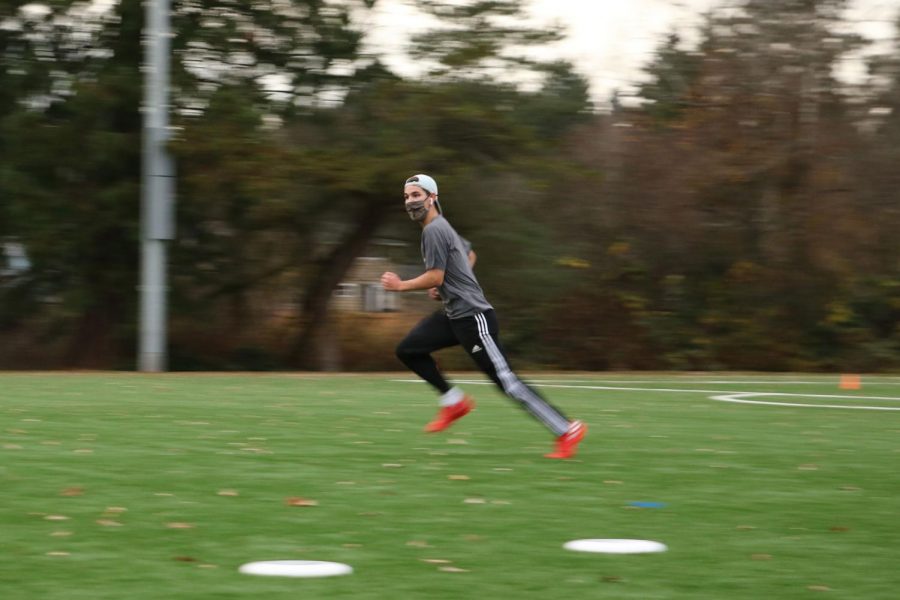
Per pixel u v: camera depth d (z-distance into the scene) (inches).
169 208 1427.2
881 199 1803.6
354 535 317.1
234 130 1576.0
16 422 618.2
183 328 1808.6
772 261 1861.5
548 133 1791.3
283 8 1649.9
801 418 745.0
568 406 843.4
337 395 899.4
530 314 1887.3
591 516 353.1
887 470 471.8
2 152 1611.7
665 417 742.5
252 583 258.5
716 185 1817.2
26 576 263.7
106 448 502.9
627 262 1892.2
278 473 433.7
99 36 1653.5
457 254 490.0
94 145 1558.8
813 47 1765.5
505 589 257.6
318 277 1800.0
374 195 1640.0
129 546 297.6
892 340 1915.6
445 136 1662.2
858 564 288.2
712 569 280.5
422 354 531.2
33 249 1603.1
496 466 465.7
